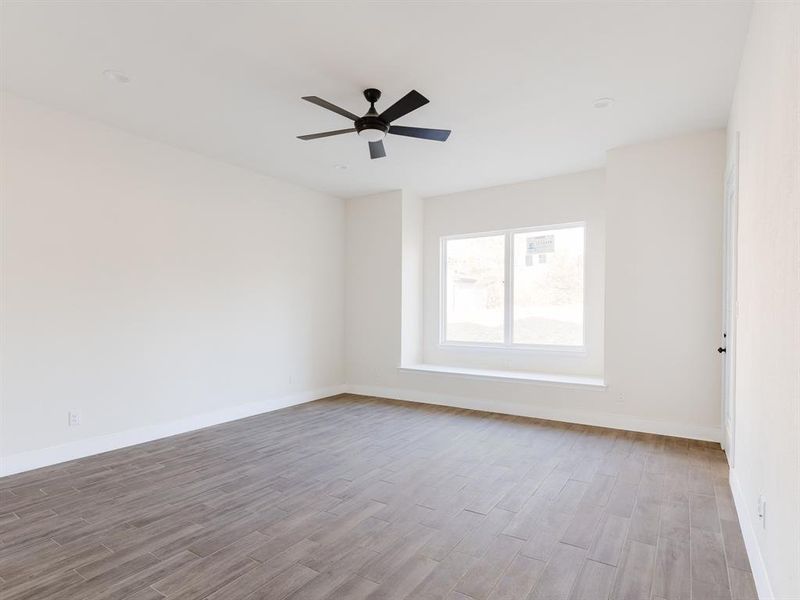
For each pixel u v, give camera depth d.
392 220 5.95
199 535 2.36
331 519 2.54
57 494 2.88
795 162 1.38
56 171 3.51
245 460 3.53
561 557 2.15
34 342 3.38
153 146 4.15
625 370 4.34
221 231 4.75
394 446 3.88
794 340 1.36
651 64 2.86
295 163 4.82
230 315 4.82
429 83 3.12
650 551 2.20
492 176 5.31
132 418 3.96
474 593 1.88
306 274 5.77
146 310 4.09
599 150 4.43
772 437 1.67
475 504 2.74
